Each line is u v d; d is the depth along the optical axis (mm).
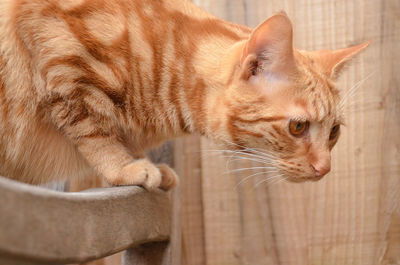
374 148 751
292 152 671
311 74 671
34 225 433
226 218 782
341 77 761
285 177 684
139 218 589
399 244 741
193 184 788
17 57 634
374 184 750
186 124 686
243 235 777
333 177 760
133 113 662
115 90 643
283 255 769
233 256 777
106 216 521
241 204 779
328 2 772
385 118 750
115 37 640
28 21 628
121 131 672
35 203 437
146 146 707
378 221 748
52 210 452
